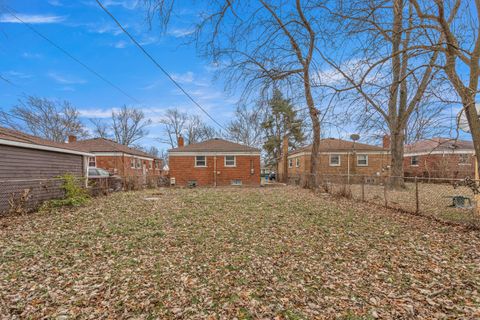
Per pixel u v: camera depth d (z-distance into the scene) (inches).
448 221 255.3
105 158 948.6
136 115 1708.9
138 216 301.1
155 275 150.1
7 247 196.2
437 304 114.9
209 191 582.6
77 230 243.3
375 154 940.0
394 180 548.4
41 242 208.5
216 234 228.5
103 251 188.9
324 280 141.4
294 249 189.3
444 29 210.1
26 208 342.6
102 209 348.2
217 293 130.0
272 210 327.6
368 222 261.6
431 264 156.8
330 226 248.7
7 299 125.0
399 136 517.3
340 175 532.4
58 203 352.5
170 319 109.6
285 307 116.5
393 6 243.1
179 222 271.1
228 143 914.1
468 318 103.3
